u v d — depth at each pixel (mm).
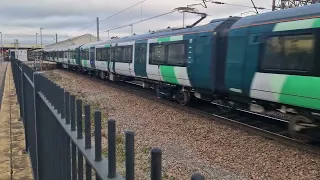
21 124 7332
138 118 9094
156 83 13172
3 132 6656
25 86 5320
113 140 1272
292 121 6793
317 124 6234
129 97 13000
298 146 6098
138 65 13969
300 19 6168
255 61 7250
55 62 42156
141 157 5707
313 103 6000
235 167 5230
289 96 6480
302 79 6125
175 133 7387
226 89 8391
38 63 37281
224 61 8328
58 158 2266
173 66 10891
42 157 3334
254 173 4977
